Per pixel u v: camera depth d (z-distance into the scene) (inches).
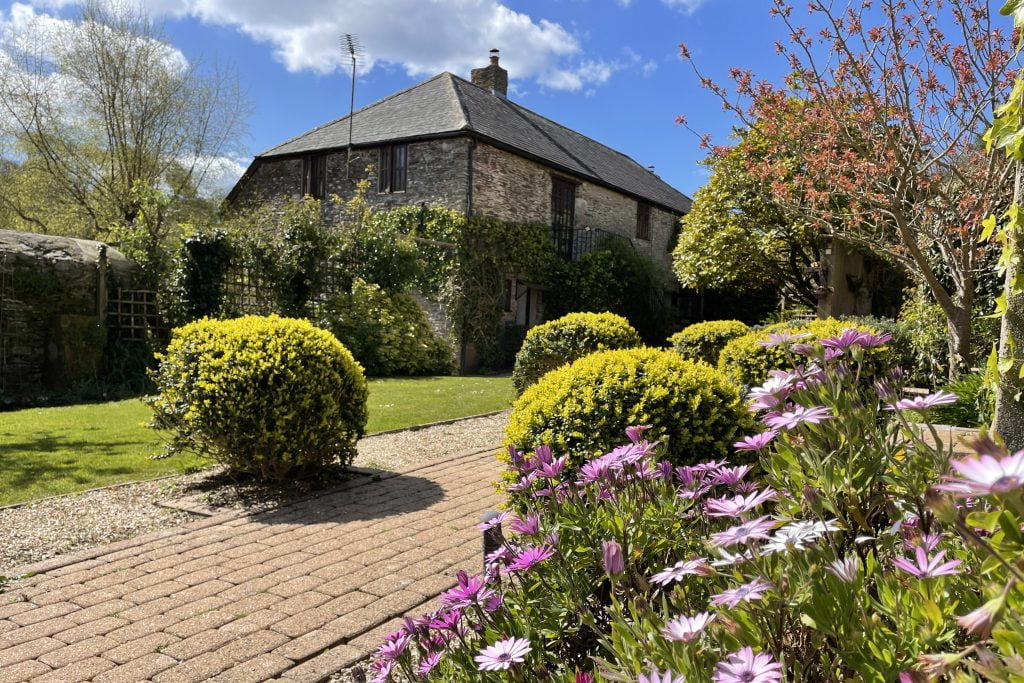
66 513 173.9
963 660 34.3
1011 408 104.0
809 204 315.9
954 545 45.6
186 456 233.9
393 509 181.3
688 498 62.7
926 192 255.0
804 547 38.6
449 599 58.8
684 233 638.5
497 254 660.7
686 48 268.5
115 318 446.9
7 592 128.6
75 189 765.3
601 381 129.3
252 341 200.1
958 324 246.4
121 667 101.3
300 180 724.0
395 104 741.3
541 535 64.8
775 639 40.3
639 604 45.5
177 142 790.5
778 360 254.2
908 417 53.2
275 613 119.2
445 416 327.3
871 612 42.0
